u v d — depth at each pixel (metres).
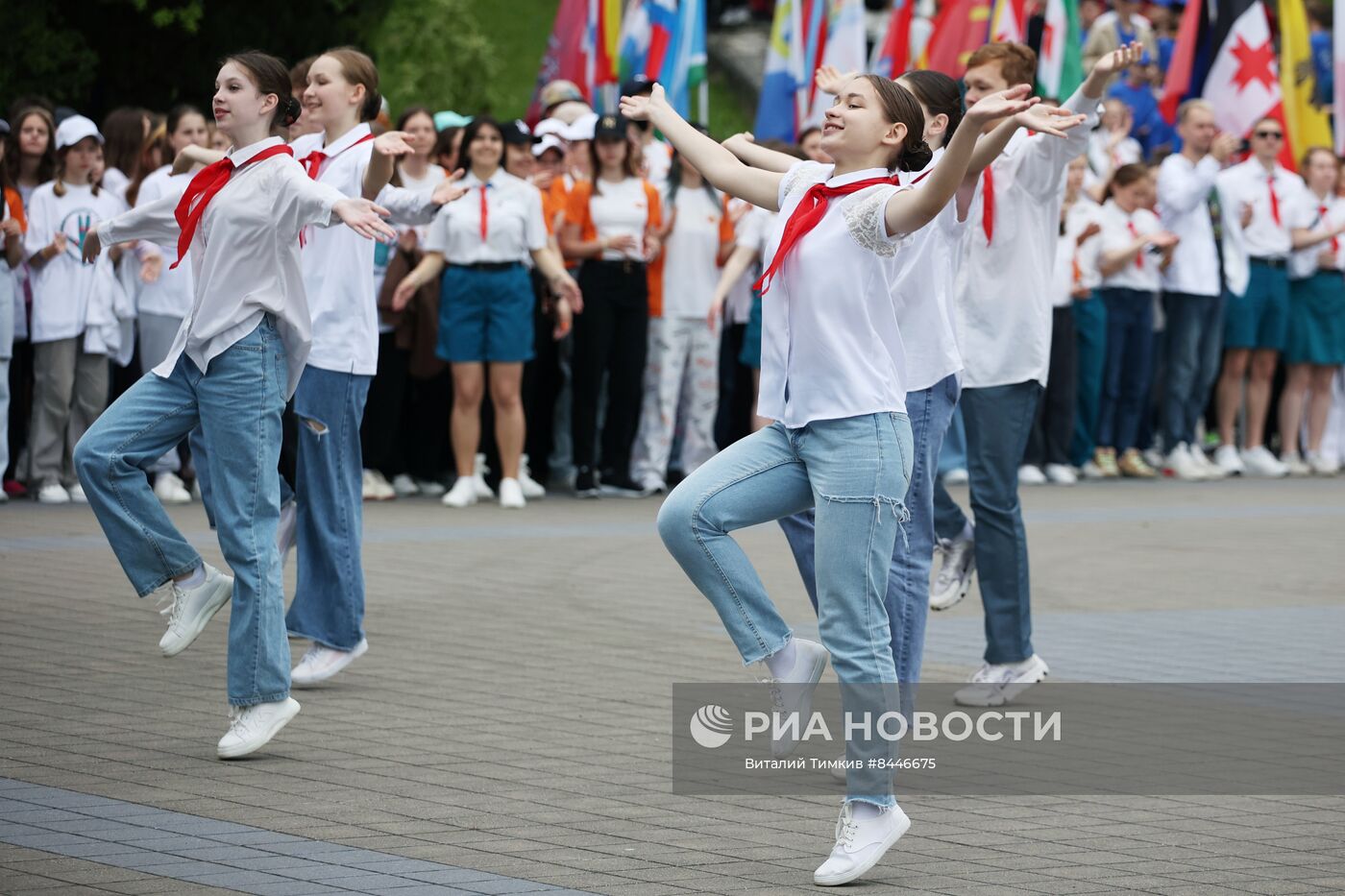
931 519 7.58
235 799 6.80
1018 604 8.88
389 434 16.62
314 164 8.88
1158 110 22.59
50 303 14.94
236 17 22.97
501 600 11.27
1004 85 8.59
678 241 16.98
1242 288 20.00
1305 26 22.77
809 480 6.32
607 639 10.09
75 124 14.84
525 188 15.64
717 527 6.38
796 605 11.51
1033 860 6.27
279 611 7.46
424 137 15.38
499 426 16.11
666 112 7.05
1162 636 10.70
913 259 7.43
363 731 7.95
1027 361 8.77
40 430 15.20
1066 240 18.83
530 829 6.50
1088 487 18.98
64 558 12.23
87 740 7.63
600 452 18.02
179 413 7.59
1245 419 20.98
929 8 24.02
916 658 7.56
